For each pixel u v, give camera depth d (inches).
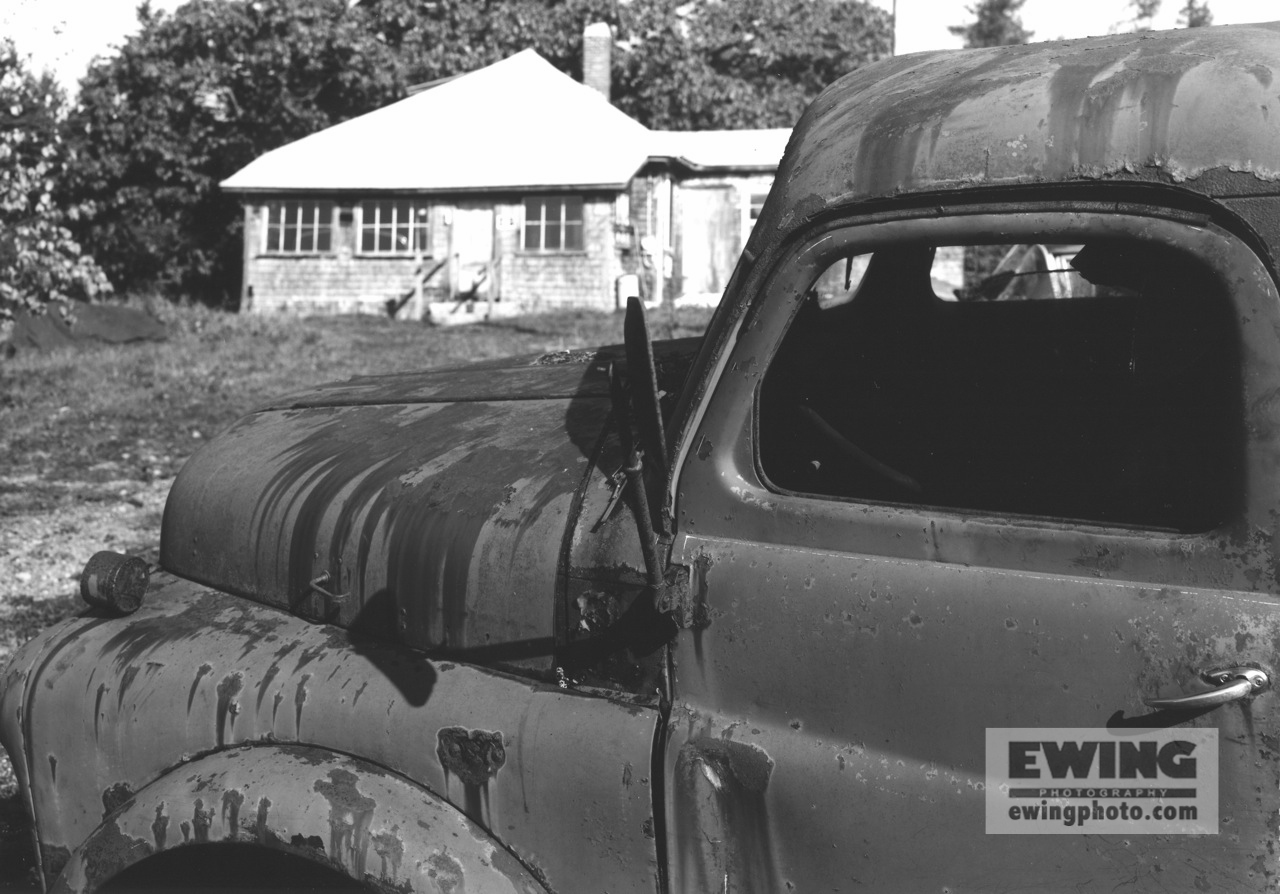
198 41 976.3
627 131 917.8
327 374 545.3
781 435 76.2
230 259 1003.9
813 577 68.3
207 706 83.9
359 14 1096.2
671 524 72.9
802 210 71.6
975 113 68.7
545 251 879.1
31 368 549.3
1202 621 59.7
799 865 67.1
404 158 901.8
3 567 265.1
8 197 652.7
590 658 73.7
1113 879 61.0
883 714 65.9
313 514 89.4
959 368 97.1
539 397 95.0
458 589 78.7
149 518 314.2
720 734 69.2
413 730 76.4
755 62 1288.1
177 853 84.6
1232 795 58.6
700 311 808.9
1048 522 65.1
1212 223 61.8
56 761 89.6
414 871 71.4
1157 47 68.7
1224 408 61.4
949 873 64.1
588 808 71.1
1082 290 116.0
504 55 1189.7
